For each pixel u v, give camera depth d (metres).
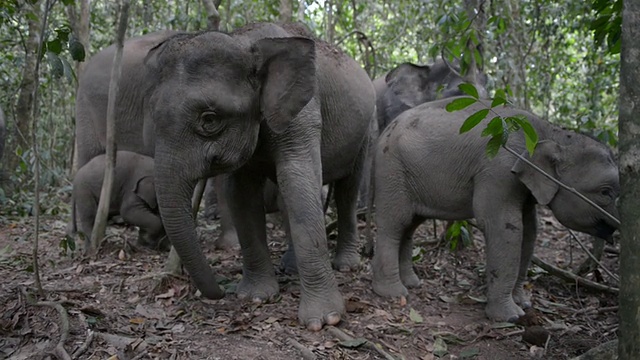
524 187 4.11
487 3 8.10
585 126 6.75
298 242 3.91
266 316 3.99
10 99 8.64
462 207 4.30
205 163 3.50
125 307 4.11
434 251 5.98
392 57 12.66
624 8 2.26
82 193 5.80
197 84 3.43
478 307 4.47
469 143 4.17
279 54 3.63
